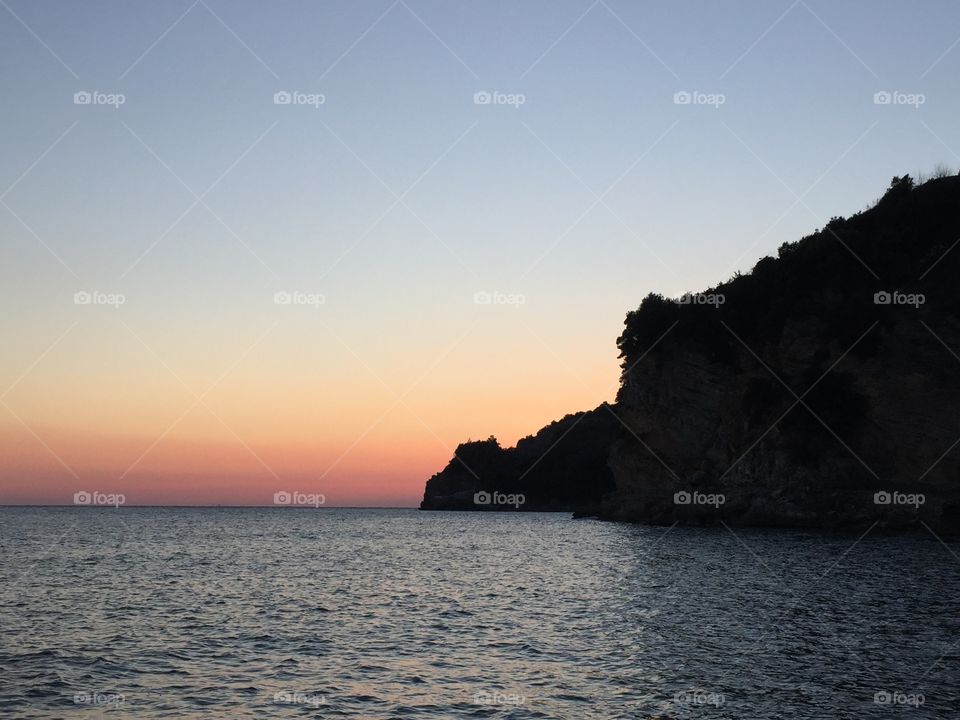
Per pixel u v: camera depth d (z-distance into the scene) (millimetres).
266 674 22391
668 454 103375
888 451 78750
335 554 70312
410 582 45750
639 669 22172
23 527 131000
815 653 23656
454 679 21531
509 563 57875
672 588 38812
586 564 54438
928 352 79375
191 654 25078
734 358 96938
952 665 22078
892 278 85188
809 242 98812
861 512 77750
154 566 57375
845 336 83188
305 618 32031
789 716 17797
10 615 33125
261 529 129000
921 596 34000
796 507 82625
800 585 38125
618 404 114000
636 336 108188
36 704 19531
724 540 70188
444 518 198500
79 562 60594
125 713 18750
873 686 20094
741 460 90438
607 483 198375
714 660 23031
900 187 97250
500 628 29141
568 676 21625
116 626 30281
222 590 42062
